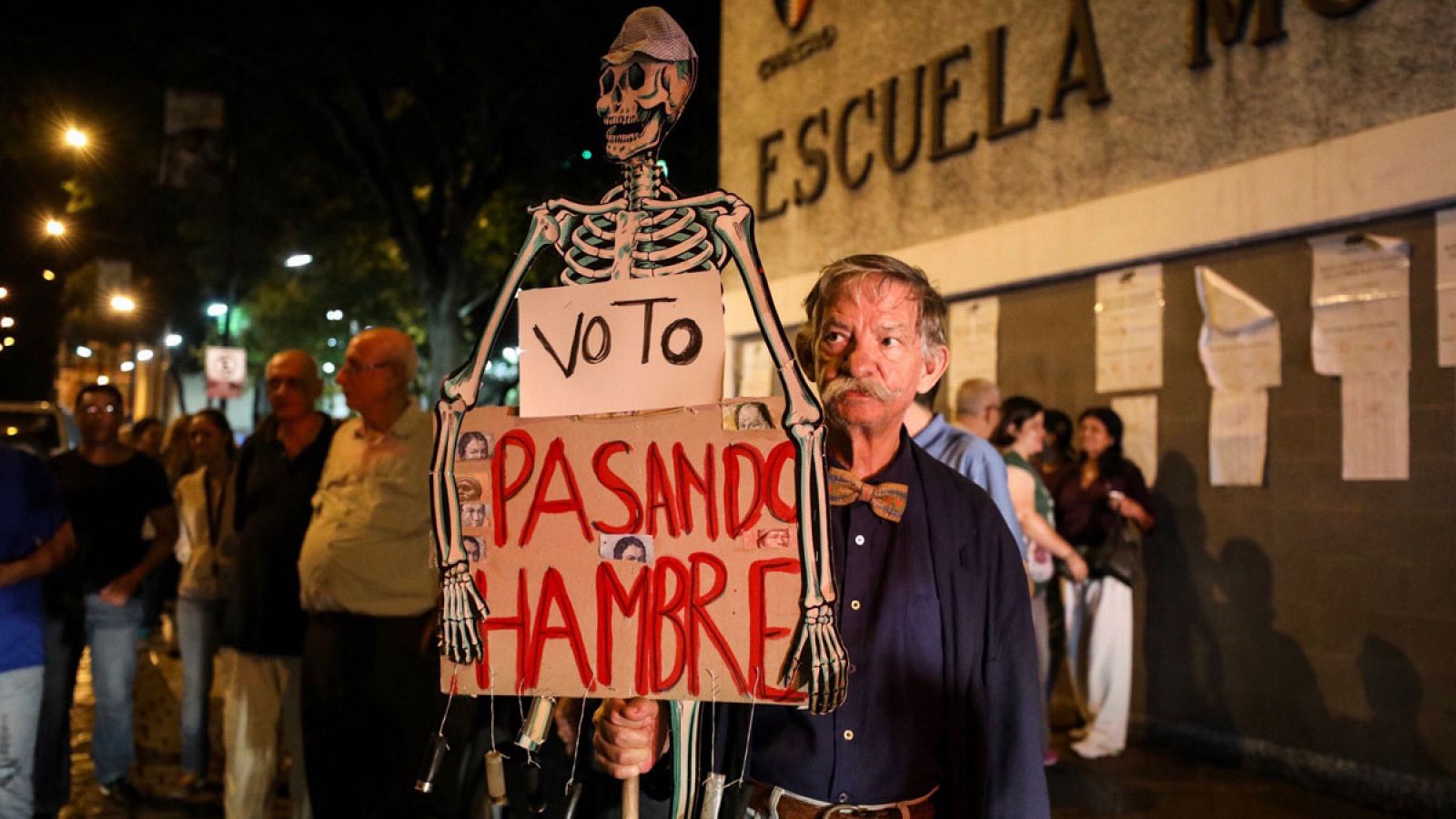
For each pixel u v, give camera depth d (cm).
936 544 208
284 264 2570
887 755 202
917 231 845
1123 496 627
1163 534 652
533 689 189
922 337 214
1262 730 591
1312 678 565
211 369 1898
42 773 494
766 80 1027
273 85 1873
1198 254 634
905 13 861
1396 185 522
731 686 180
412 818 389
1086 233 695
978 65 791
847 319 211
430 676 405
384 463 408
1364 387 543
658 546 185
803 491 179
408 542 408
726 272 1091
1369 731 537
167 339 2905
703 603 182
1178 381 645
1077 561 564
